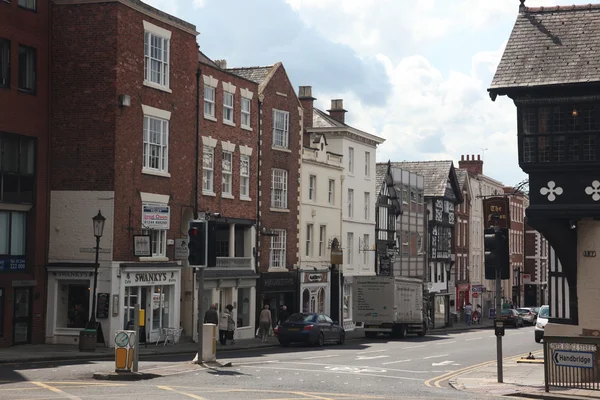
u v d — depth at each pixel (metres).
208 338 25.97
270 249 48.38
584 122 22.19
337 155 57.72
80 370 23.73
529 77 22.59
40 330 34.19
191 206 40.06
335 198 57.25
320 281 54.28
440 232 78.56
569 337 20.30
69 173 34.81
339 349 37.59
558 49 23.03
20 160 33.53
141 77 36.22
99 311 33.84
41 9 34.62
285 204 50.09
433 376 25.41
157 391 18.92
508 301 97.75
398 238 69.25
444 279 79.88
